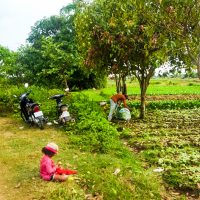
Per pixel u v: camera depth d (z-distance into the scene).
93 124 14.47
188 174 10.05
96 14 17.86
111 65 18.50
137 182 9.29
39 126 15.52
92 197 8.55
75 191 8.63
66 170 9.78
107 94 31.14
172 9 8.96
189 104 23.38
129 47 16.69
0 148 12.69
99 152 12.03
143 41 16.11
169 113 20.80
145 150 12.59
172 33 9.43
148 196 8.76
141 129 16.02
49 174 9.44
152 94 32.16
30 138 14.02
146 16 9.41
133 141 13.62
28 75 41.03
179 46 9.55
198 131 15.40
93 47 17.84
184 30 9.19
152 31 9.59
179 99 27.83
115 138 13.70
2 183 9.48
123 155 11.63
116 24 16.59
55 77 39.56
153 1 9.13
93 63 18.28
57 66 35.84
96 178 9.37
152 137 14.27
